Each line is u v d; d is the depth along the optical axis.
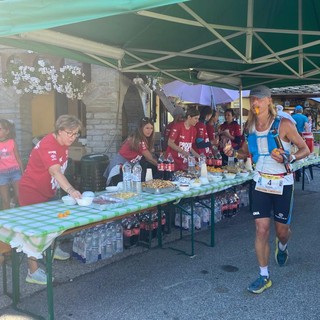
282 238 3.72
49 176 3.46
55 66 6.84
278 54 4.46
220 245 4.77
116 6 2.26
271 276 3.74
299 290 3.43
